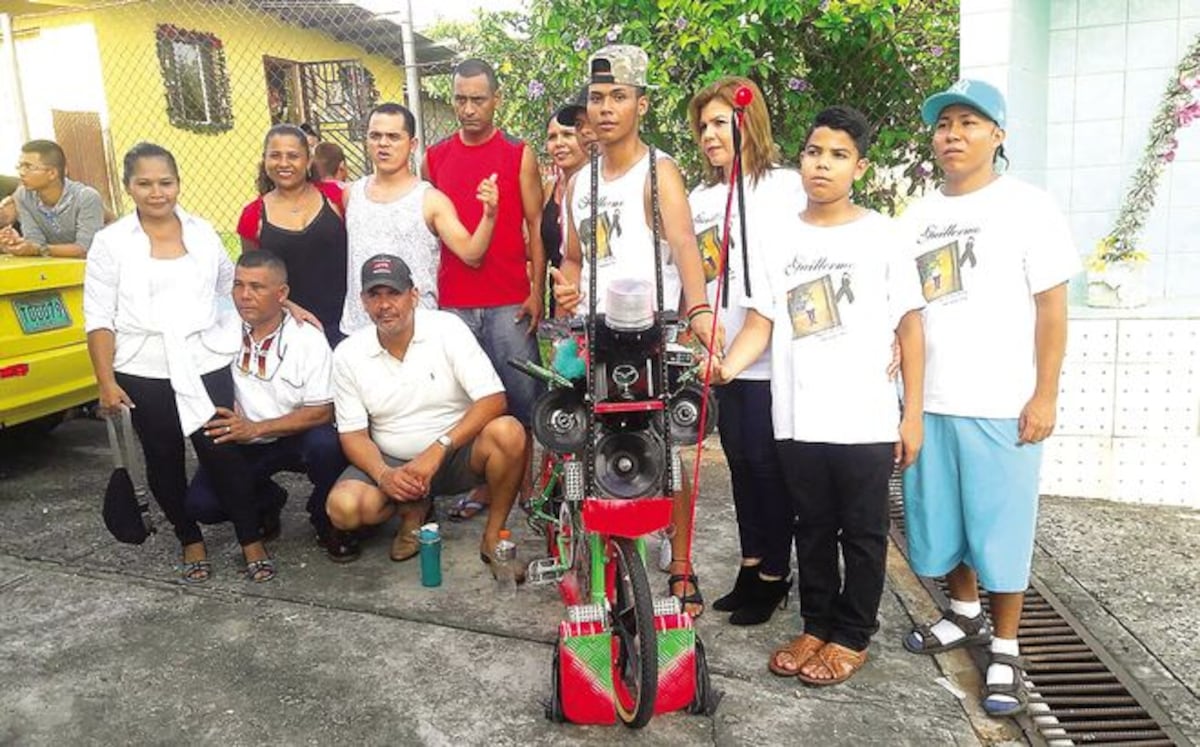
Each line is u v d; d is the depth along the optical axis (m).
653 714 2.66
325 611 3.42
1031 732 2.65
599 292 3.22
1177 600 3.45
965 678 2.95
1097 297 4.46
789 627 3.27
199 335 3.62
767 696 2.84
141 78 10.68
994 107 2.76
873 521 2.84
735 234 3.16
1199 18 4.41
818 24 5.01
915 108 5.33
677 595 3.27
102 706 2.84
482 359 3.70
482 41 6.16
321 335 3.90
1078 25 4.61
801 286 2.83
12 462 5.30
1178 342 4.22
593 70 3.03
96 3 10.06
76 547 4.05
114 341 3.55
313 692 2.89
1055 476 4.48
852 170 2.76
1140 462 4.36
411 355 3.62
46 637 3.26
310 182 4.31
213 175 11.58
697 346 3.07
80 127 10.38
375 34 11.55
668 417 2.50
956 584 3.09
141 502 4.20
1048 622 3.31
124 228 3.51
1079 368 4.36
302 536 4.17
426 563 3.58
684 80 5.30
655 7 5.21
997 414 2.79
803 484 2.91
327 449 3.80
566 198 3.47
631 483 2.49
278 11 11.26
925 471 2.93
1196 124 4.48
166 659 3.10
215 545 4.07
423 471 3.53
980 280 2.81
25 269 4.61
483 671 2.99
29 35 10.41
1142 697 2.83
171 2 10.76
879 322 2.78
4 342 4.53
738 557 3.87
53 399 4.83
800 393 2.84
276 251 4.07
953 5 5.19
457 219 3.95
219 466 3.57
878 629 3.20
